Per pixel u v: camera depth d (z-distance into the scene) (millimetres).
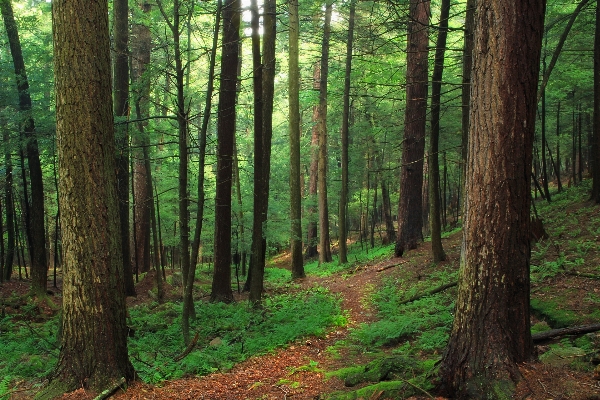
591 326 6066
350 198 29031
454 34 19125
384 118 20562
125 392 5750
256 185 11812
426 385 5070
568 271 8914
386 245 23734
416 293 11109
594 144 13969
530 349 4840
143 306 13852
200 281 20172
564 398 4266
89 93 5777
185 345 8820
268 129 14656
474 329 4805
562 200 16766
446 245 15367
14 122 13570
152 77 9516
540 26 4664
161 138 17625
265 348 8648
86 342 5750
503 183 4672
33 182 14258
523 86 4625
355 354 7977
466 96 10086
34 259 14406
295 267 18172
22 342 9797
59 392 5574
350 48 17656
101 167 5875
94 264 5789
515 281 4734
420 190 16406
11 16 13680
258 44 11234
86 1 5777
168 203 21344
